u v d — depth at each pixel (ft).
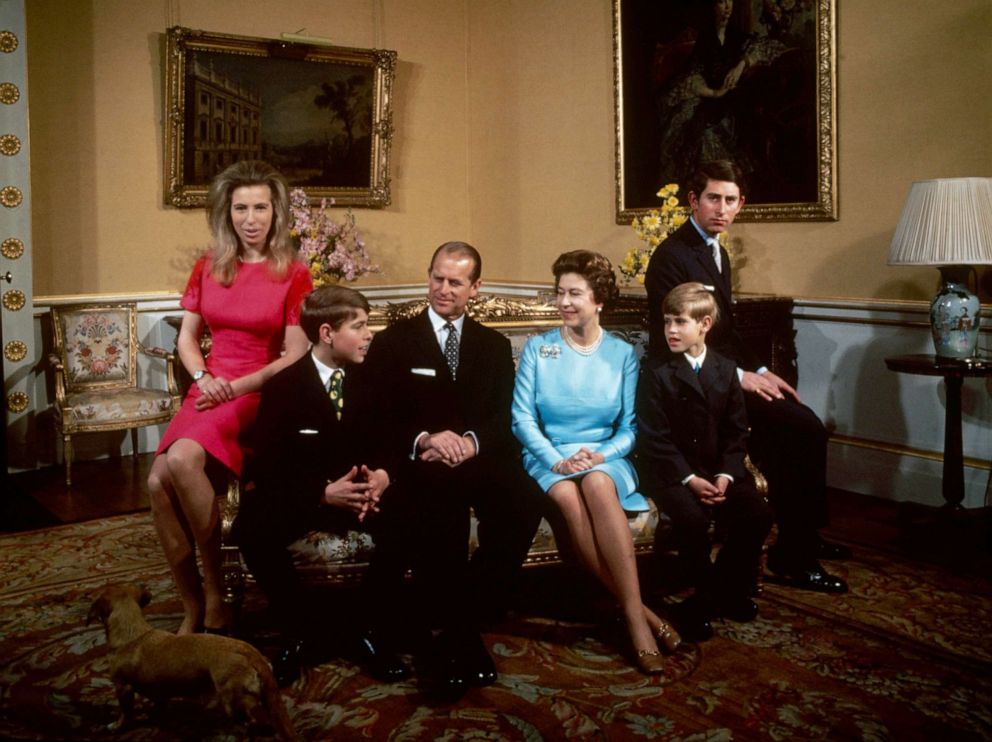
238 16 19.72
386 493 9.25
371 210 22.00
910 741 7.47
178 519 9.30
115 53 18.34
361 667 8.90
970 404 13.60
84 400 16.42
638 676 8.68
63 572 11.66
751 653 9.16
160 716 7.91
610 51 18.92
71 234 18.17
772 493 11.23
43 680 8.68
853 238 14.93
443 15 22.61
